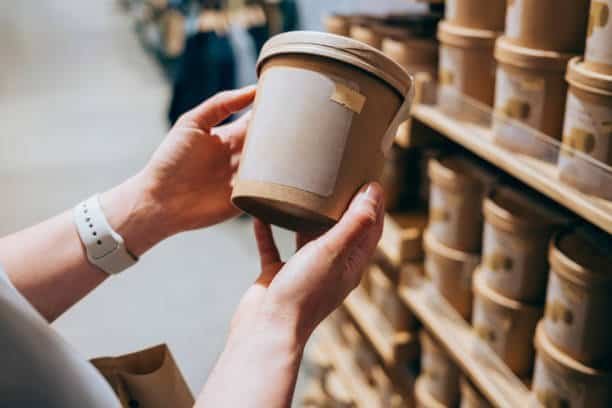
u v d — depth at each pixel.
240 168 0.84
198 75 3.50
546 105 1.20
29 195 3.79
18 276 0.99
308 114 0.78
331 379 2.30
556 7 1.15
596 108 1.04
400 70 0.80
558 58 1.15
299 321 0.70
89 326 2.72
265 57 0.83
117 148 4.52
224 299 2.91
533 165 1.20
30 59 6.97
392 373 2.02
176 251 3.32
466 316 1.63
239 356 0.68
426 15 2.05
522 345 1.40
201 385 2.37
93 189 3.88
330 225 0.82
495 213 1.34
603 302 1.12
